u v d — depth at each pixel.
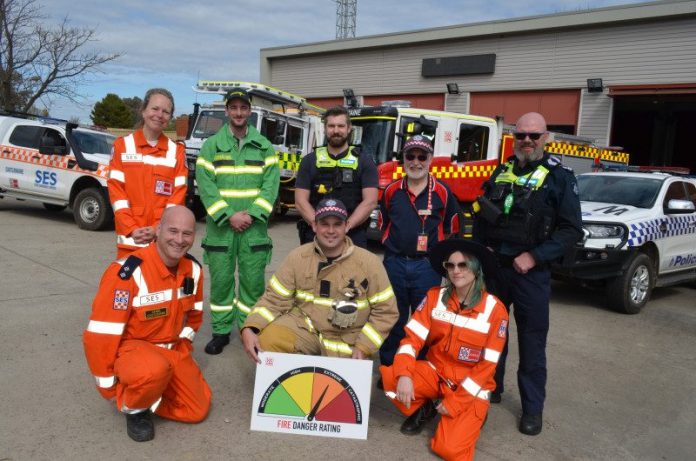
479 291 3.21
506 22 18.48
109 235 9.76
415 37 20.67
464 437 3.04
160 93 3.90
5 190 11.02
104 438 3.09
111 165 3.94
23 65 18.73
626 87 16.34
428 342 3.42
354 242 4.14
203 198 4.38
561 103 17.97
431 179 3.88
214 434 3.21
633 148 23.16
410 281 3.88
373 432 3.38
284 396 3.28
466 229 10.01
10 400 3.44
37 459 2.84
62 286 6.13
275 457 3.01
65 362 4.06
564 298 7.35
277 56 25.11
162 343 3.23
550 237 3.44
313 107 13.74
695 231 7.70
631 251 6.50
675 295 8.07
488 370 3.17
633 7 16.11
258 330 3.42
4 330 4.62
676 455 3.33
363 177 4.14
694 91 15.33
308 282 3.46
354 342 3.56
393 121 9.05
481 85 19.55
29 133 10.84
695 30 15.40
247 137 4.45
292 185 12.82
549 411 3.86
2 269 6.74
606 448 3.37
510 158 3.70
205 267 7.82
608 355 5.12
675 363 4.98
